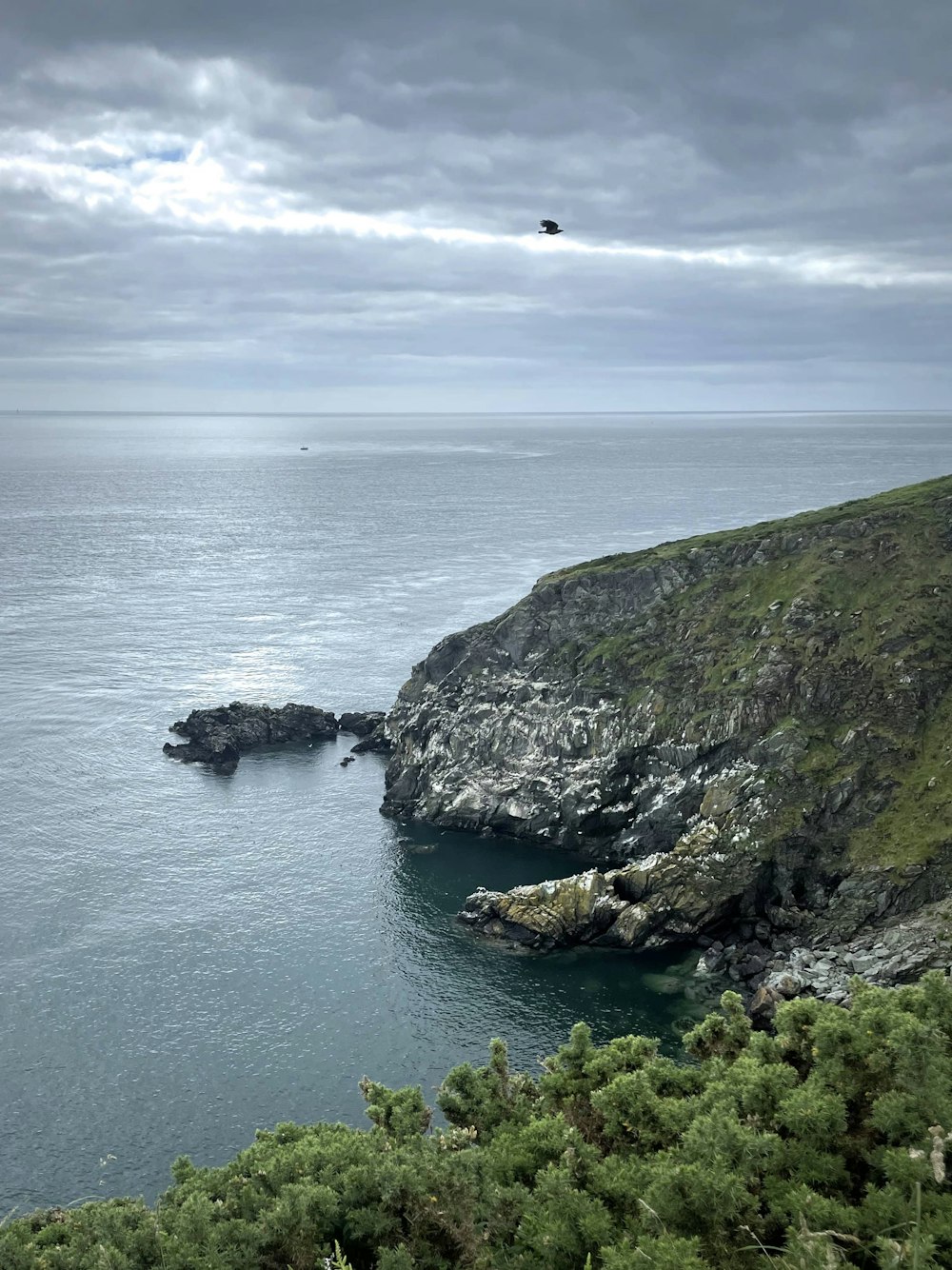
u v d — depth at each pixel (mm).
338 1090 74750
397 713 142875
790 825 99500
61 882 103750
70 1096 73500
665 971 90812
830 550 125875
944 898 89938
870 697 108812
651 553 142750
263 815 121500
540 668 130750
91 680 167625
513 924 95812
